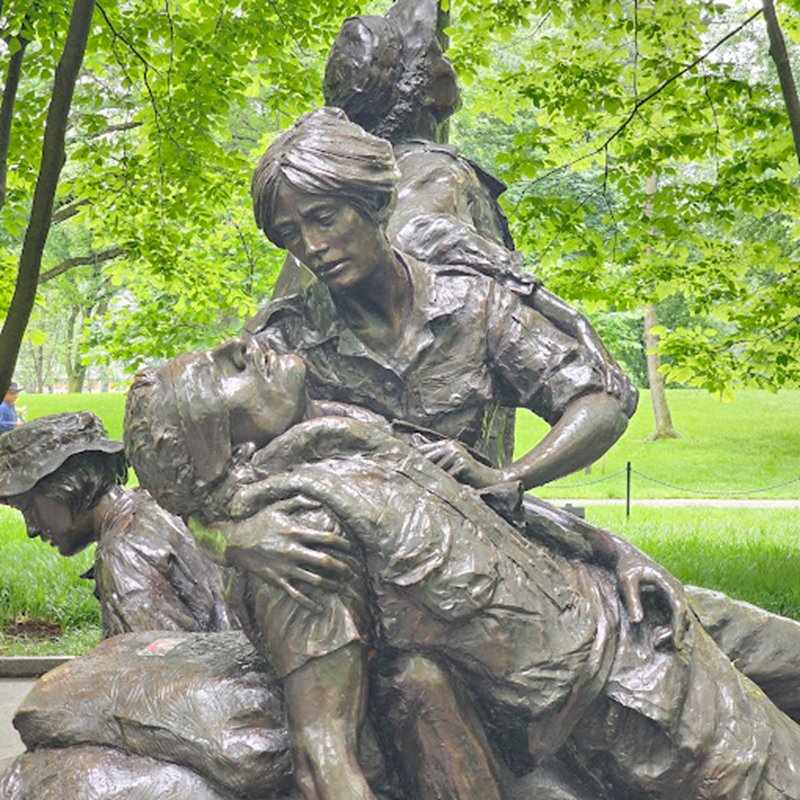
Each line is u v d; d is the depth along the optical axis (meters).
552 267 10.22
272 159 3.14
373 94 4.28
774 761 3.10
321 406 3.29
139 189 10.73
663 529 13.47
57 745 3.17
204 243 12.44
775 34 8.27
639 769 3.09
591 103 8.83
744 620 3.58
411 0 4.43
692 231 9.98
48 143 7.70
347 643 2.82
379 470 2.98
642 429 27.97
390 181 3.18
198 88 9.73
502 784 3.12
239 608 2.96
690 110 9.11
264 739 2.96
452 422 3.56
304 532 2.82
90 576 4.68
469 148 20.78
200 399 2.90
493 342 3.56
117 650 3.37
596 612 3.11
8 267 11.65
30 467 4.25
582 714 3.05
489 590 2.92
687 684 3.10
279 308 3.65
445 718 2.95
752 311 10.35
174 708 3.05
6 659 7.86
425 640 2.94
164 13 9.80
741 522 14.92
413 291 3.54
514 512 3.15
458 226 3.77
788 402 30.42
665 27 8.55
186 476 2.90
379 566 2.89
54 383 56.03
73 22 7.54
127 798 2.98
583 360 3.53
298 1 9.59
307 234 3.15
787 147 9.30
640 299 10.48
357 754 2.86
